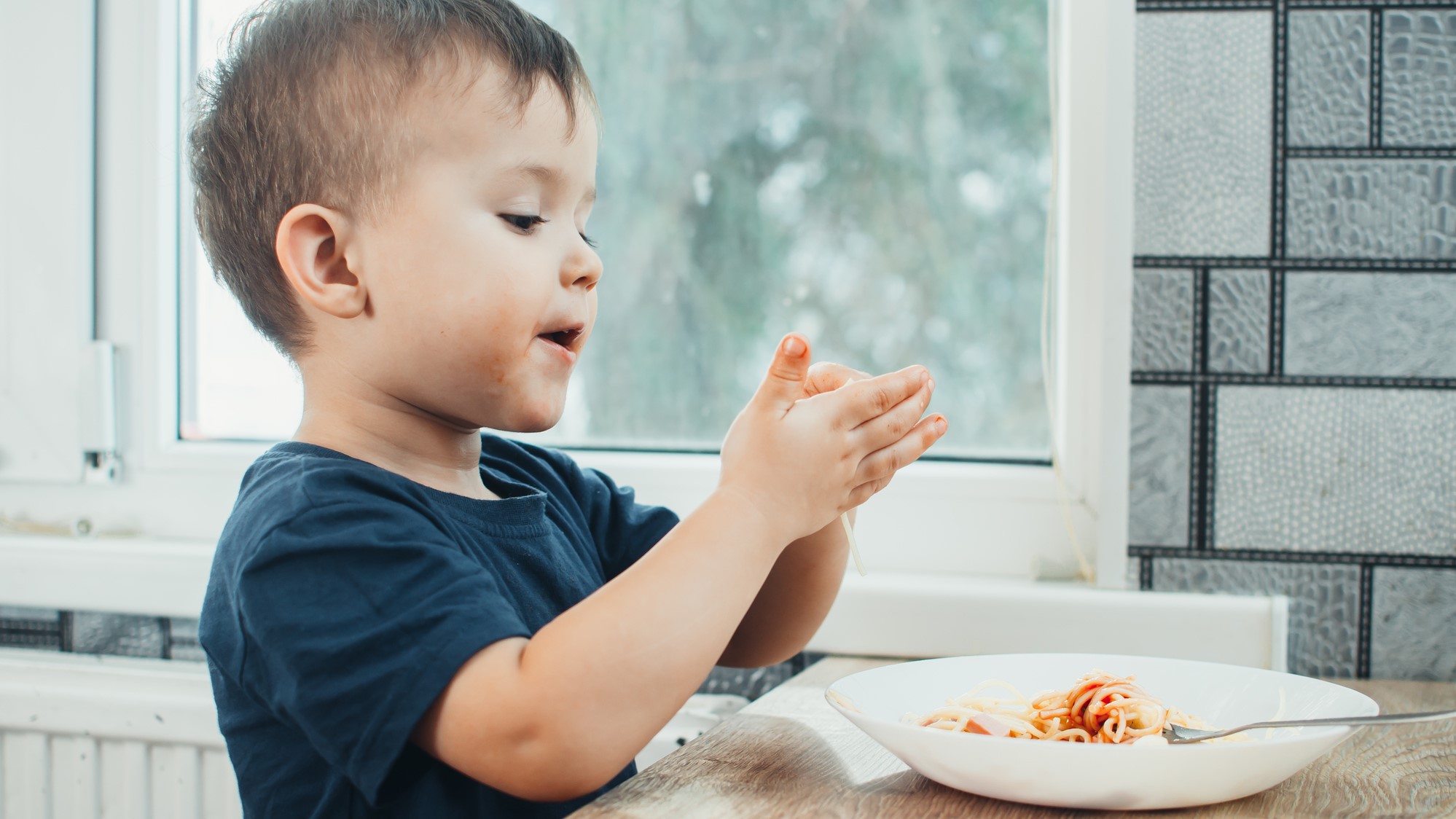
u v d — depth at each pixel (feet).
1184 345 2.87
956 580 3.06
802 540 2.34
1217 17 2.85
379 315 1.87
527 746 1.47
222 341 3.76
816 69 3.46
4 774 3.25
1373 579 2.80
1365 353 2.81
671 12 3.54
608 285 3.60
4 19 3.69
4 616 3.51
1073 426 3.14
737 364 3.53
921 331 3.41
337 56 1.90
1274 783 1.47
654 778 1.63
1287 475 2.83
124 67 3.69
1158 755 1.36
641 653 1.51
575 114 1.98
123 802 3.17
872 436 1.81
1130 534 2.89
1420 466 2.78
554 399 1.95
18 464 3.68
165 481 3.66
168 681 3.12
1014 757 1.40
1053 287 3.26
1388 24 2.80
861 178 3.44
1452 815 1.49
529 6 3.62
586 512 2.55
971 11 3.34
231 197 2.01
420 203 1.83
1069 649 2.82
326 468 1.75
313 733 1.51
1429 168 2.79
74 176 3.65
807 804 1.51
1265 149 2.84
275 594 1.58
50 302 3.67
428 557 1.61
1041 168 3.31
